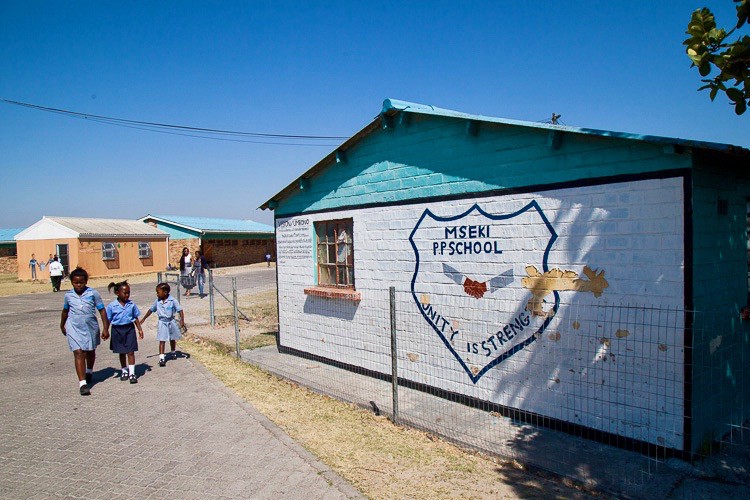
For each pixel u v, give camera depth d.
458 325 6.43
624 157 4.76
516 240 5.71
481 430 5.48
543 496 4.09
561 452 4.84
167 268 36.28
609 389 4.94
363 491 4.17
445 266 6.57
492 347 6.03
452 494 4.13
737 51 3.73
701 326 4.47
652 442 4.65
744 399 5.31
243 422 5.74
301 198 9.23
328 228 8.77
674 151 4.34
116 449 5.03
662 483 4.16
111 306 7.42
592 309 5.04
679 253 4.42
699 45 3.95
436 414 6.03
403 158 7.12
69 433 5.48
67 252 30.17
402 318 7.21
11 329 12.91
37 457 4.88
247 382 7.53
